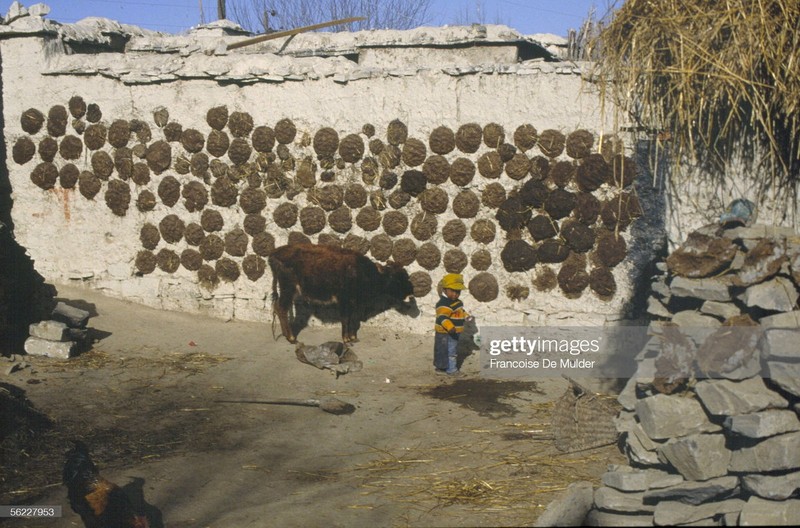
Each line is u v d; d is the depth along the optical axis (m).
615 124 6.45
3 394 6.91
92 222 11.45
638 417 5.66
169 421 7.38
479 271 9.89
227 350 9.66
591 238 9.37
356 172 10.30
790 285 5.14
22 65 11.62
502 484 5.98
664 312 5.98
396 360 9.44
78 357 9.10
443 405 7.92
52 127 11.52
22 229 11.77
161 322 10.62
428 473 6.24
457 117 9.82
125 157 11.17
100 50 12.87
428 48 13.80
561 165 9.40
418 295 10.21
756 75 5.42
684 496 5.00
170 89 10.97
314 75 10.36
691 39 5.46
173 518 5.45
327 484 6.06
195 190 10.90
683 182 6.24
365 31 14.26
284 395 8.22
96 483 5.20
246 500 5.75
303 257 9.77
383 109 10.11
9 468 6.18
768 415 4.82
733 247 5.41
